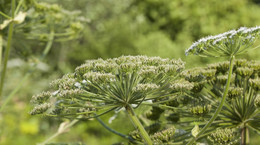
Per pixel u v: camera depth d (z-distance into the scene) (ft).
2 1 8.73
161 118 7.12
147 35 25.63
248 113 6.14
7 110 14.01
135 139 6.21
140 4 28.04
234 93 6.02
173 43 23.82
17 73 15.83
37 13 9.41
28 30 9.70
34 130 14.53
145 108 7.27
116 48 24.99
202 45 4.97
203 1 25.49
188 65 6.92
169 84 5.74
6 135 14.01
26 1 8.93
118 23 26.94
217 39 4.75
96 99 5.57
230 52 4.73
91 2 27.84
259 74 6.76
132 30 26.37
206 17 25.13
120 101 5.35
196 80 6.28
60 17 9.73
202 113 5.78
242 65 6.88
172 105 6.44
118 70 5.41
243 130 6.30
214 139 5.52
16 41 10.03
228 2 24.84
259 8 26.25
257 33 4.66
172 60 5.85
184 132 5.99
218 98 6.28
